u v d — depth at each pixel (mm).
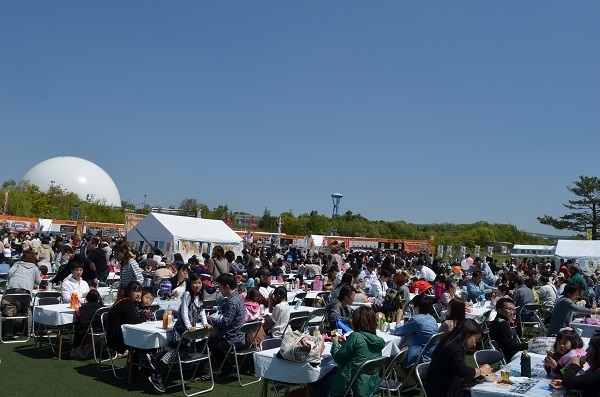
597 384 4352
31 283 10008
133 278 10133
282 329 8258
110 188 97938
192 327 6926
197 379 7547
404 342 7176
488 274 16484
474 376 4688
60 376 7348
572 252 27812
